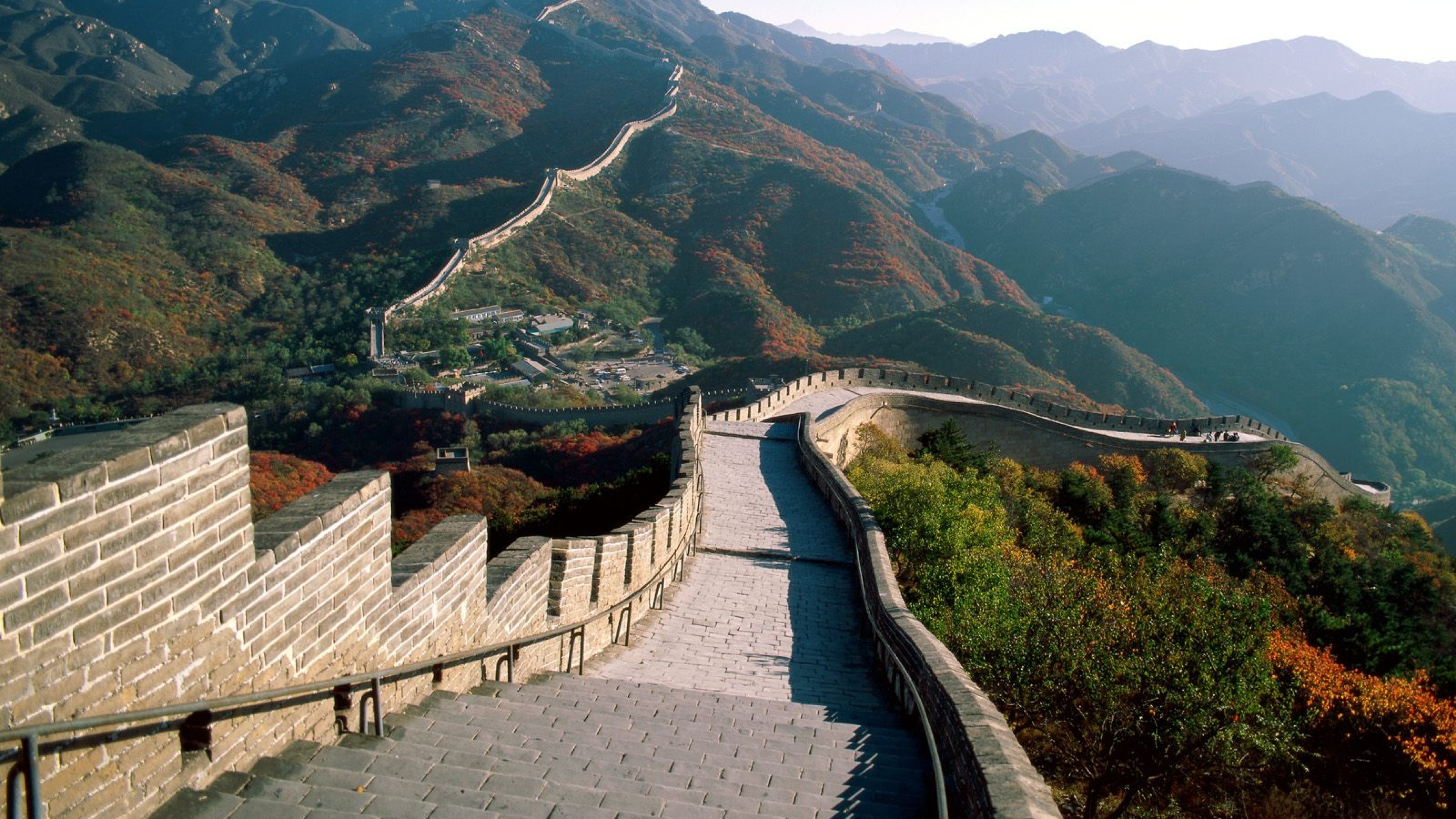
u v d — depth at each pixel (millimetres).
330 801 4660
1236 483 42438
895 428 40281
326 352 106062
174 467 4426
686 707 7746
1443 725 14672
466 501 44812
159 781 4414
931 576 15758
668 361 114312
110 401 91188
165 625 4410
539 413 75500
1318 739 15062
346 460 75875
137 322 103375
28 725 3672
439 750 5828
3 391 86625
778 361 87312
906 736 7555
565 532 23016
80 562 3906
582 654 10336
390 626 6488
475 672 7859
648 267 148500
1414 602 31453
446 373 103438
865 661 11555
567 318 124812
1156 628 12797
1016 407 47719
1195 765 12891
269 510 44844
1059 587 14281
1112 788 12922
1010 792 5227
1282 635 17188
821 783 6059
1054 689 12625
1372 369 151250
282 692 5121
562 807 4926
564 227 151875
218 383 96688
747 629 12812
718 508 20188
